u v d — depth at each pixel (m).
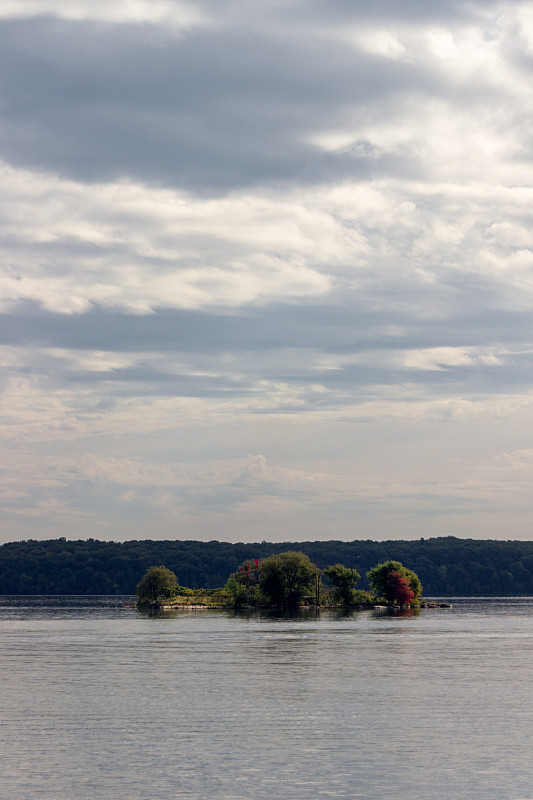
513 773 55.41
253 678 99.50
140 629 189.00
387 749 61.56
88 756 59.84
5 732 67.81
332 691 88.75
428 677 99.75
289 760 58.69
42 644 150.00
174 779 54.44
